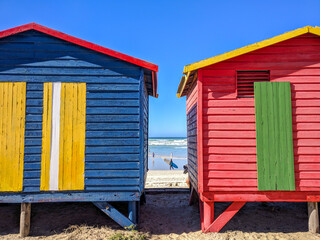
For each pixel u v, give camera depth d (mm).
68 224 5875
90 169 5434
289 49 5578
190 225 6270
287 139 5367
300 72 5523
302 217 6555
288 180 5309
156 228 6086
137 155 5508
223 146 5465
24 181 5316
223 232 5562
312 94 5461
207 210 5539
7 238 5191
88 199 5406
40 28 5523
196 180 6227
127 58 5543
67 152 5410
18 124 5387
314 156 5375
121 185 5461
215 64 5605
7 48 5539
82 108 5512
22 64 5520
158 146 56875
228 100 5527
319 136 5375
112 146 5496
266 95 5441
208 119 5496
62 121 5457
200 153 5465
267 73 5656
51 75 5547
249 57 5594
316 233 5523
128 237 5176
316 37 5570
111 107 5559
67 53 5617
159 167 23641
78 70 5590
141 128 5547
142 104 5613
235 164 5422
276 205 7645
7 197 5293
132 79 5645
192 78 6680
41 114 5453
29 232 5469
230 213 5516
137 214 5914
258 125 5395
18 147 5348
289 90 5438
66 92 5527
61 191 5398
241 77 5656
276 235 5449
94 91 5574
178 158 31188
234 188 5414
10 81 5465
